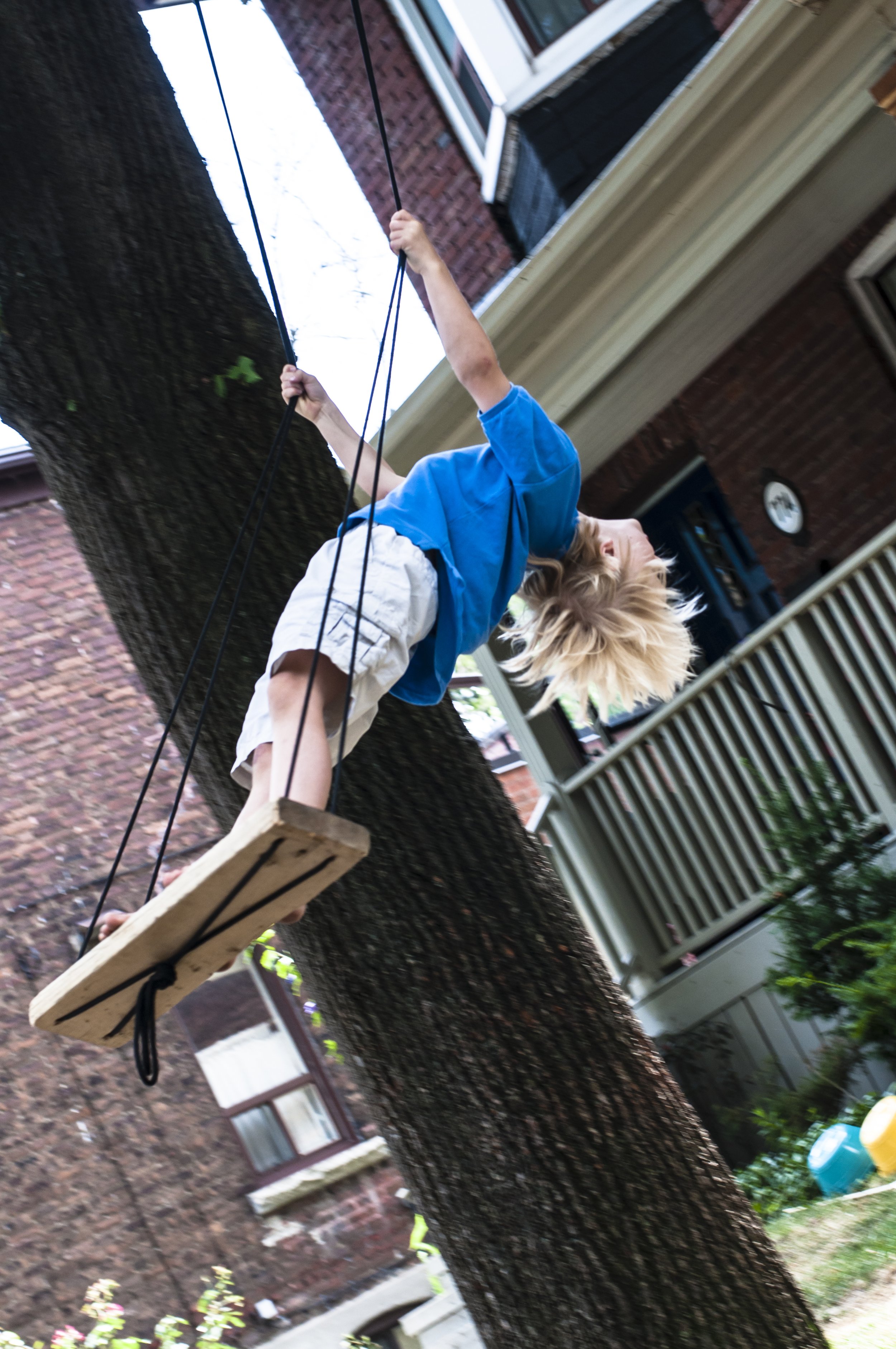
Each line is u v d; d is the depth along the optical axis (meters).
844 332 7.45
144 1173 8.96
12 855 9.56
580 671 2.63
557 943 2.96
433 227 8.60
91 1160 8.91
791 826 6.54
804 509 7.68
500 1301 2.80
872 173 6.81
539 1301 2.76
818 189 6.74
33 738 9.94
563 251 6.56
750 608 8.36
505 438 2.36
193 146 3.26
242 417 3.02
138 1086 9.20
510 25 7.76
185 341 3.01
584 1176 2.77
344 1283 8.98
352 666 1.90
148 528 2.93
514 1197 2.77
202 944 1.83
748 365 7.76
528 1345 2.78
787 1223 5.36
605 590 2.57
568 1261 2.74
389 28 8.47
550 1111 2.79
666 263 6.74
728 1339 2.72
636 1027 3.01
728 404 7.86
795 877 6.77
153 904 1.69
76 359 2.95
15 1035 9.10
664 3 7.53
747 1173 6.20
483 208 8.20
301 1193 9.09
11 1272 8.52
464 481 2.43
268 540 2.96
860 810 6.69
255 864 1.62
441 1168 2.83
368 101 8.77
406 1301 8.93
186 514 2.94
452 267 8.54
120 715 10.17
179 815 9.89
